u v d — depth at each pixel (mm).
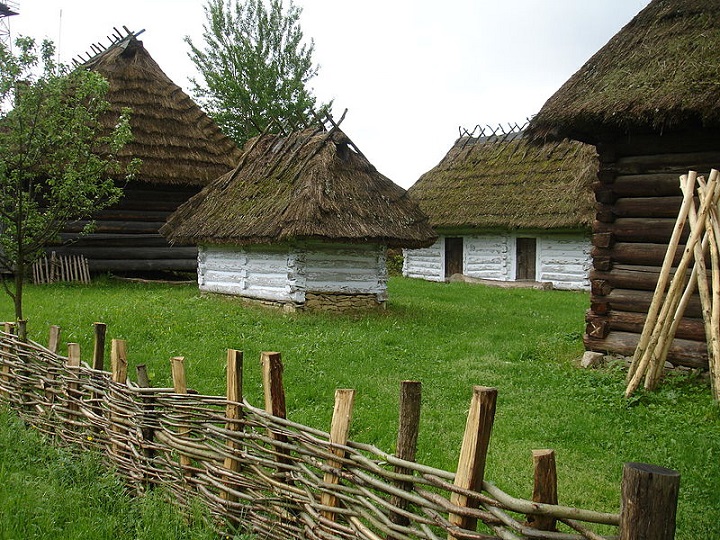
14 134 8727
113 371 4980
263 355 4004
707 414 6477
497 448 5586
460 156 26328
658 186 8320
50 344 5887
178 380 4527
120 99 17969
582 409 6711
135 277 18344
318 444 3699
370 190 13484
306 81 38312
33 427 5727
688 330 7820
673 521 2361
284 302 12781
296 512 3836
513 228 21266
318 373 7867
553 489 2785
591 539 2641
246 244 12820
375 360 8766
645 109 7449
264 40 36812
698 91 7168
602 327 8656
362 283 13352
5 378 6344
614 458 5414
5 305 11727
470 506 2949
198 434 4430
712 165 7945
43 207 15227
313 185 12383
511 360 9094
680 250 8070
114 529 4008
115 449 4898
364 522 3662
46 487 4434
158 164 17422
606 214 8719
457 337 10711
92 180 9648
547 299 17281
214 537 3936
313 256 12773
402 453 3287
